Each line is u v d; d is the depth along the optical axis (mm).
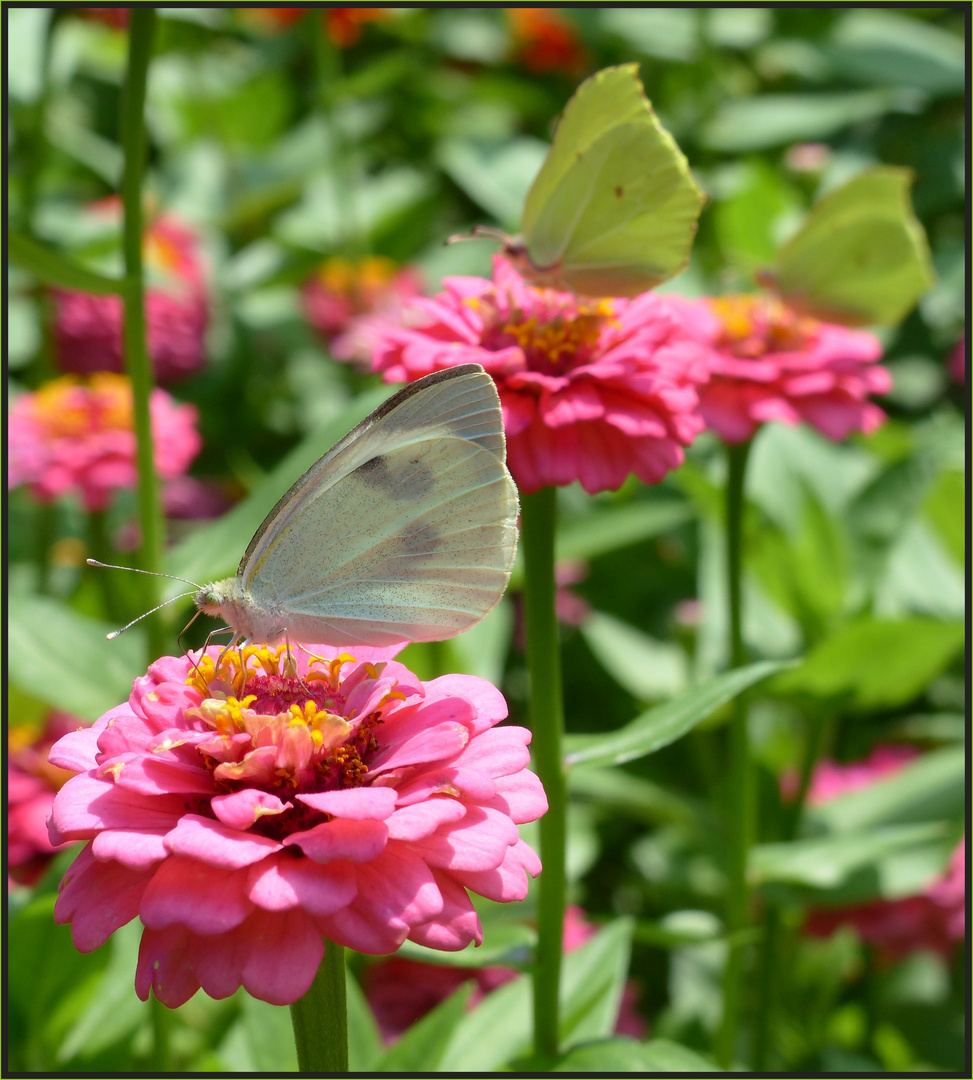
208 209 687
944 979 473
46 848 431
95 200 727
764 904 438
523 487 376
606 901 487
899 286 436
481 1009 404
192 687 350
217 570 402
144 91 400
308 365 641
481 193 601
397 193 680
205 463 623
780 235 544
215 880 330
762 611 478
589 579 537
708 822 452
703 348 409
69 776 438
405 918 329
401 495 360
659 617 527
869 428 427
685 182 388
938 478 475
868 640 431
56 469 481
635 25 683
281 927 330
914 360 596
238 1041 406
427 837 335
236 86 736
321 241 660
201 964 329
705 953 469
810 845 433
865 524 477
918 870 432
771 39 696
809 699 445
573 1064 376
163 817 335
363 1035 391
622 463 382
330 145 612
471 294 403
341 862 330
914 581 483
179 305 588
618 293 400
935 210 629
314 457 404
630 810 460
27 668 410
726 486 427
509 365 381
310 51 706
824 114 615
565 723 510
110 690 413
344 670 367
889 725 501
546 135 755
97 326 566
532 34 723
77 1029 401
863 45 682
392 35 758
